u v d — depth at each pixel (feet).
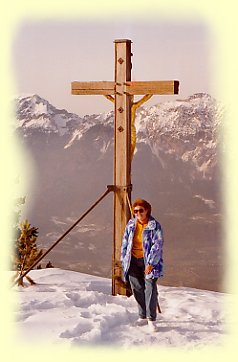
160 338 22.91
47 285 32.24
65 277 34.58
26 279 33.55
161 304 28.53
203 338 23.07
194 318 25.96
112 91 30.48
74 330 22.94
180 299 28.96
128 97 30.40
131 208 29.99
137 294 24.93
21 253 32.65
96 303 28.09
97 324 23.54
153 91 29.86
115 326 24.29
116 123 30.55
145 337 22.93
